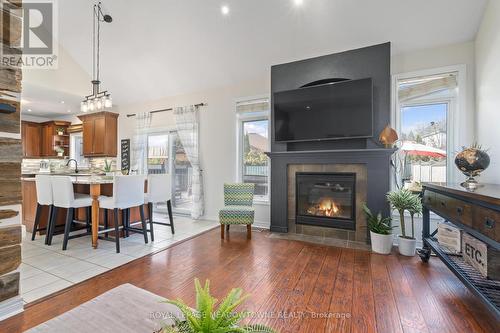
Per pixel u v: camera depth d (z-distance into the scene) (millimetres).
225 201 4008
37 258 2779
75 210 4074
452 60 3039
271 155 3889
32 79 4523
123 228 3617
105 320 1188
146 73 4828
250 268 2559
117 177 3049
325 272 2463
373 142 3340
